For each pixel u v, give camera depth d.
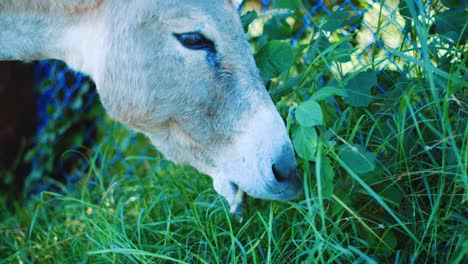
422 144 1.48
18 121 2.41
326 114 1.60
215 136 1.43
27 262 1.83
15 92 2.39
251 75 1.42
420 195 1.51
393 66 1.72
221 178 1.47
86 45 1.48
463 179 1.35
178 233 1.71
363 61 1.75
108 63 1.44
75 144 2.39
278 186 1.40
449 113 1.54
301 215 1.59
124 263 1.67
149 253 1.51
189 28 1.38
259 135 1.40
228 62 1.40
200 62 1.40
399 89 1.60
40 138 2.38
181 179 1.86
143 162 2.26
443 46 1.60
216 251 1.61
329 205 1.54
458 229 1.44
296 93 1.57
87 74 1.52
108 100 1.47
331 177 1.44
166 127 1.47
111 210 1.86
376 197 1.39
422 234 1.48
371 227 1.53
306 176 1.44
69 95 2.36
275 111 1.42
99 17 1.45
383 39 1.74
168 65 1.41
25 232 2.03
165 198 1.79
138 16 1.40
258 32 1.99
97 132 2.41
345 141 1.46
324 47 1.65
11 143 2.41
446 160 1.48
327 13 1.79
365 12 1.72
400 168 1.52
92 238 1.72
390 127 1.53
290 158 1.41
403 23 1.74
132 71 1.42
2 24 1.47
